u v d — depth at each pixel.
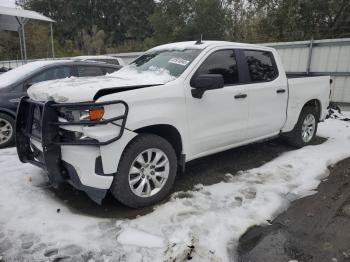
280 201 4.02
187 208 3.74
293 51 12.12
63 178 3.59
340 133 7.41
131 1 39.28
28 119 3.95
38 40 33.25
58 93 3.32
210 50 4.47
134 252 3.00
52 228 3.35
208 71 4.38
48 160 3.43
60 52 34.06
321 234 3.37
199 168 5.07
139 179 3.73
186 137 4.10
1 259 2.90
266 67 5.28
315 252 3.09
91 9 40.66
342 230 3.44
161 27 25.75
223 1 23.80
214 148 4.58
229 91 4.54
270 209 3.81
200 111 4.21
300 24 19.50
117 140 3.44
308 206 3.95
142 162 3.72
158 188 3.91
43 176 4.62
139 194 3.72
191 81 4.14
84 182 3.44
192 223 3.45
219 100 4.41
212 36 23.80
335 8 18.95
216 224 3.46
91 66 7.41
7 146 6.31
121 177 3.54
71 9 40.12
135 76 4.39
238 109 4.70
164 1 25.58
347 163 5.37
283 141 6.41
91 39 35.78
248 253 3.06
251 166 5.18
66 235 3.24
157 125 3.84
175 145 4.18
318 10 19.09
